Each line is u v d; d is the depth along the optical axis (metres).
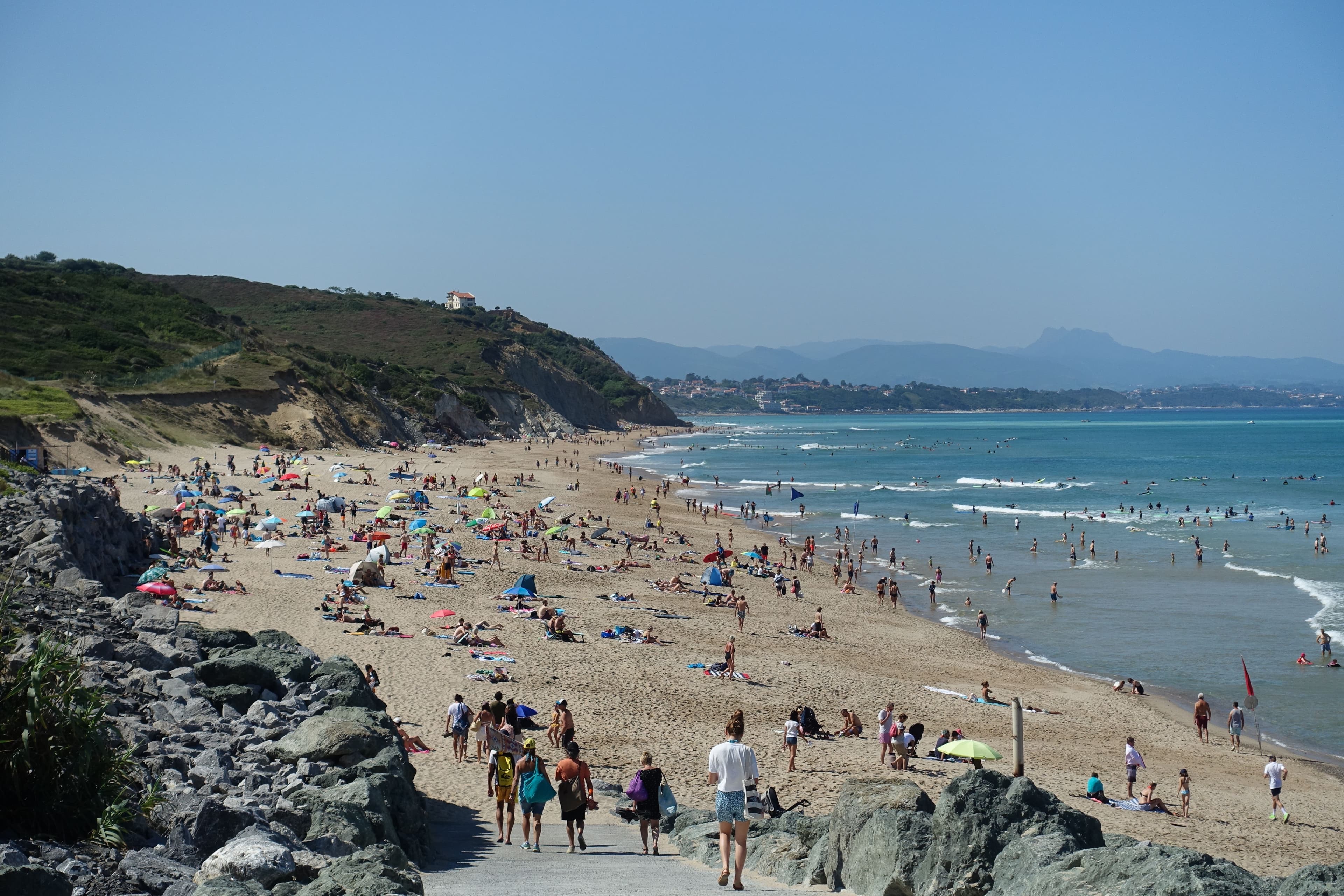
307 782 13.67
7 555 27.05
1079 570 60.72
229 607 35.25
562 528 62.47
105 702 12.40
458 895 10.34
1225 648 41.62
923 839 9.91
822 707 30.50
